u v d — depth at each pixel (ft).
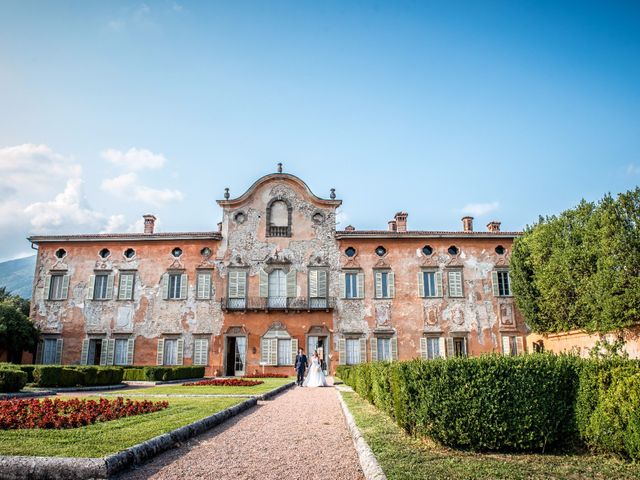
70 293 127.54
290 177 133.90
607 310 82.69
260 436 34.50
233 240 130.21
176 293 127.44
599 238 87.20
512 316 125.39
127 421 34.32
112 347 124.47
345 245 129.70
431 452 27.22
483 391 28.40
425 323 124.77
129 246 129.80
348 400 53.98
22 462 22.52
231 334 124.88
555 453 27.81
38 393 61.05
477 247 128.98
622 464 25.12
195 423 34.37
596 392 27.96
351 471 25.14
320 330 125.18
